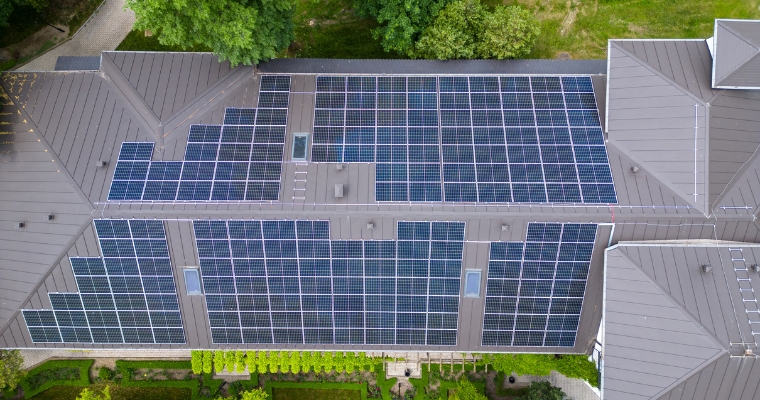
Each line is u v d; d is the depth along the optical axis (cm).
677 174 3081
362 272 3225
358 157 3200
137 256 3212
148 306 3350
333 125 3306
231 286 3288
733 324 2742
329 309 3338
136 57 3469
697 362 2709
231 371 4309
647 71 3170
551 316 3322
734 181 3078
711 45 3133
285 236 3139
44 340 3450
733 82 3014
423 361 4362
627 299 2900
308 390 4400
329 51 4356
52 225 3219
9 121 3375
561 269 3195
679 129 3091
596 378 3384
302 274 3244
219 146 3269
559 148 3228
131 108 3388
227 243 3164
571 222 3053
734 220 3028
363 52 4350
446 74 3494
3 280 3328
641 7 4328
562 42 4338
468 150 3219
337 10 4378
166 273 3250
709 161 3025
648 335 2833
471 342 3412
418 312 3331
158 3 2678
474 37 3831
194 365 4188
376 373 4391
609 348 2916
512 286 3250
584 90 3416
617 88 3225
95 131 3341
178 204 3102
